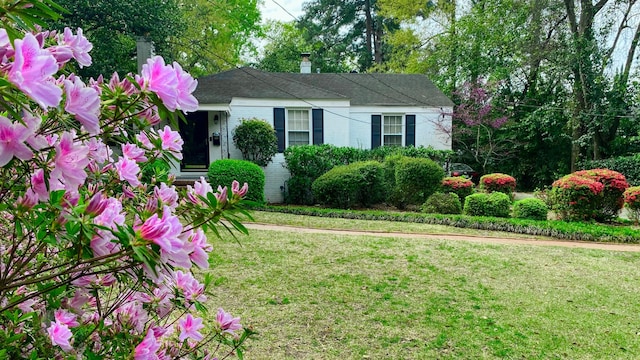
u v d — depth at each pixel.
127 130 1.26
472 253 5.61
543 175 16.41
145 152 1.38
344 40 24.50
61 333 1.04
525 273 4.80
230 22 21.36
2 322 1.06
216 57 20.48
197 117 11.55
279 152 11.78
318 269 4.68
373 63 24.00
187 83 1.02
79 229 0.85
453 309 3.69
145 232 0.84
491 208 8.80
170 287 1.47
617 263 5.31
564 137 15.63
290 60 24.33
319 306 3.67
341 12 23.80
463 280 4.48
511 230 7.47
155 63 0.98
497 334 3.23
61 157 0.85
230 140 11.55
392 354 2.89
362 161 11.11
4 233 1.23
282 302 3.72
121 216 0.99
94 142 1.15
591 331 3.32
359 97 13.52
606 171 8.75
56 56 0.88
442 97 14.08
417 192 10.12
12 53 0.70
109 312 1.26
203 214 1.06
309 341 3.04
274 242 5.87
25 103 0.74
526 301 3.93
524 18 15.53
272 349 2.89
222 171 8.98
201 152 11.64
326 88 13.88
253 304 3.64
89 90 0.86
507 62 16.38
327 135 12.25
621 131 14.91
